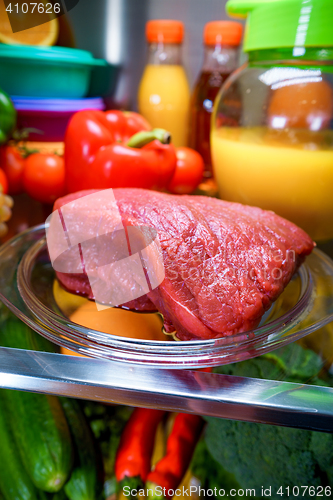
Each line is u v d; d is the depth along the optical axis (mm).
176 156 439
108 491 302
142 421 316
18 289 309
